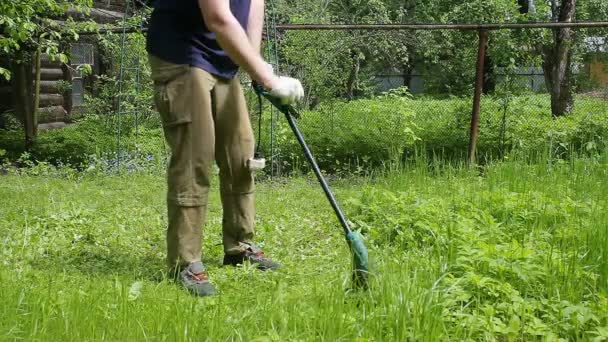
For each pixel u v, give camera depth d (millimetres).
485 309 3615
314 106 13844
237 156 4840
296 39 13633
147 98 12445
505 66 10469
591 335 3566
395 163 8164
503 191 6492
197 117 4512
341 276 4113
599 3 16078
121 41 13016
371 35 15578
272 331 3359
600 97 13688
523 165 7809
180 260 4488
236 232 4949
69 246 5477
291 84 4422
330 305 3629
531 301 3814
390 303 3582
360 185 8977
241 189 4926
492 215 5918
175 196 4512
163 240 5758
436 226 5336
